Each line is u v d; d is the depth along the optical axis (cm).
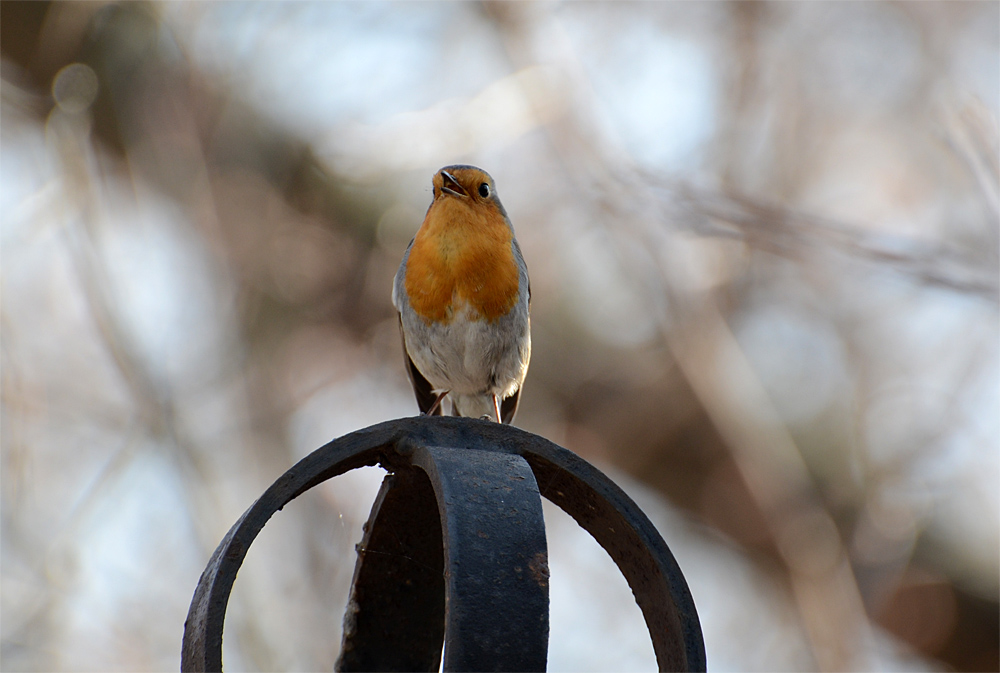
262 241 1309
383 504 504
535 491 440
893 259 938
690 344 1221
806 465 1355
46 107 1275
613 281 1361
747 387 1250
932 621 1370
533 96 1211
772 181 1372
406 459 471
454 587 409
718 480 1333
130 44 1288
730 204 1046
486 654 404
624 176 1120
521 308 840
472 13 1328
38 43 1275
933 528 1391
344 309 1320
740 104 1365
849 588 1228
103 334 1167
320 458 451
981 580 1376
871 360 1371
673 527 1425
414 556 520
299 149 1341
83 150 1192
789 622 1360
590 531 488
